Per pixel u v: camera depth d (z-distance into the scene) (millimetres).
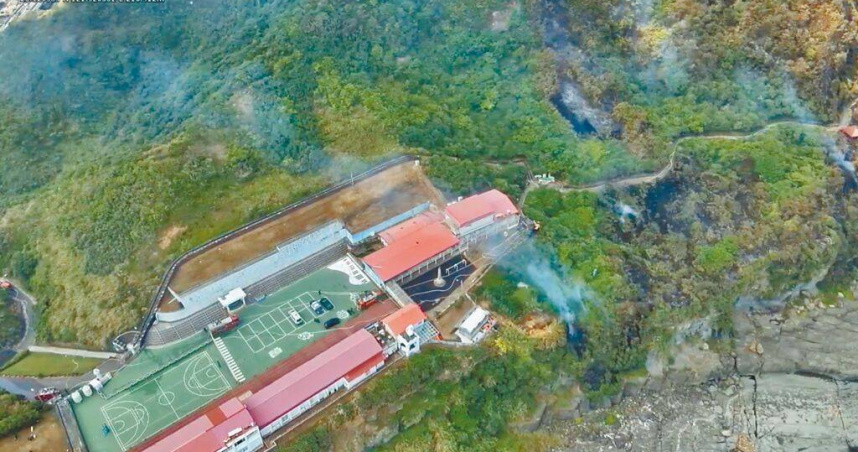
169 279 88812
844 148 119562
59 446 73438
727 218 108750
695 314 100125
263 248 93250
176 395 78812
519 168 110625
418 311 85375
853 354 104125
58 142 113188
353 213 99875
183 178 98562
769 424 96875
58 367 83875
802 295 110500
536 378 89125
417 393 82938
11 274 97938
